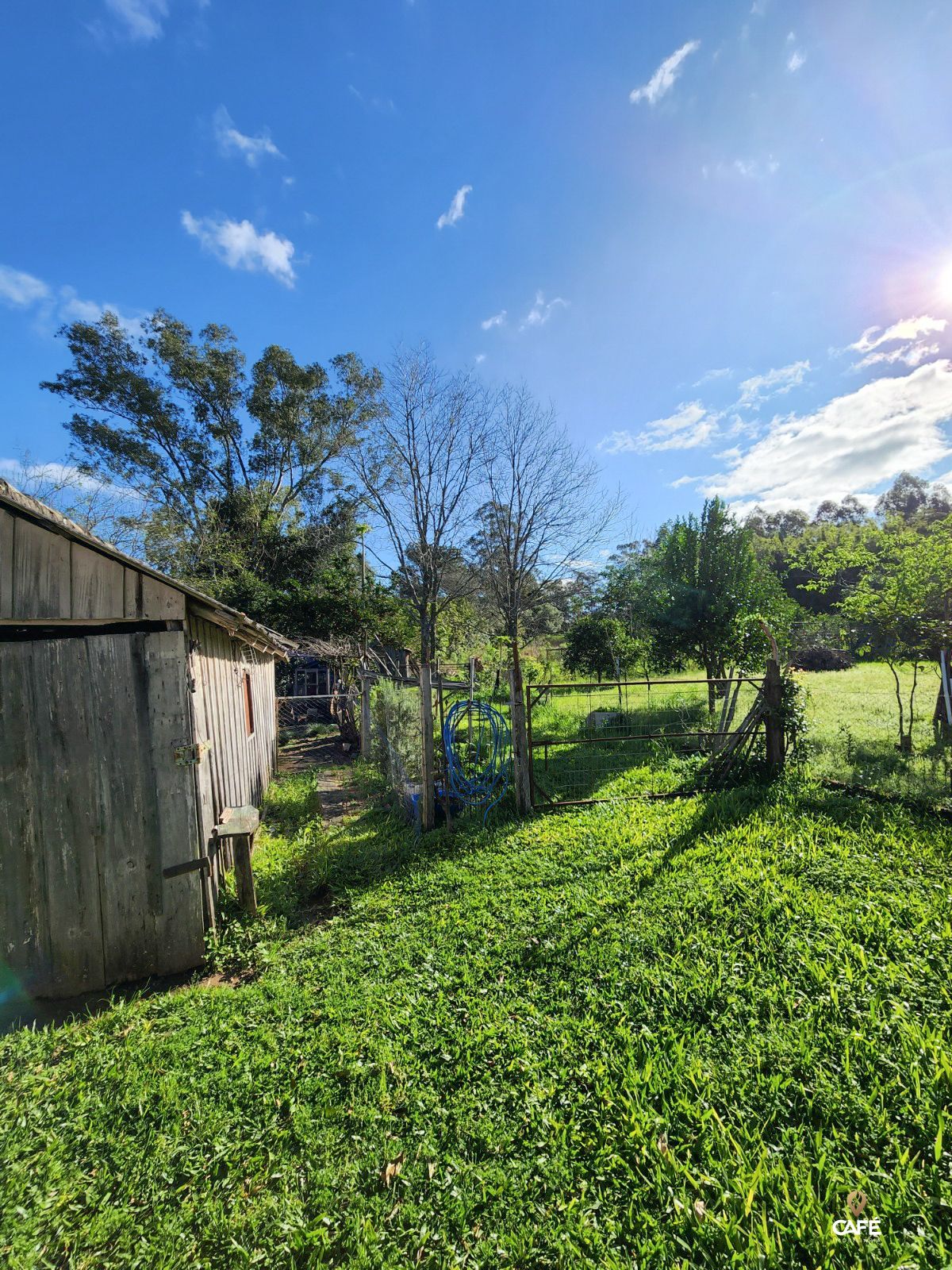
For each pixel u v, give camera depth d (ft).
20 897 11.11
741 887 12.39
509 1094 7.75
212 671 16.25
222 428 86.17
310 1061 8.75
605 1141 6.96
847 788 18.47
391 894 14.67
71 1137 7.57
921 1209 5.76
